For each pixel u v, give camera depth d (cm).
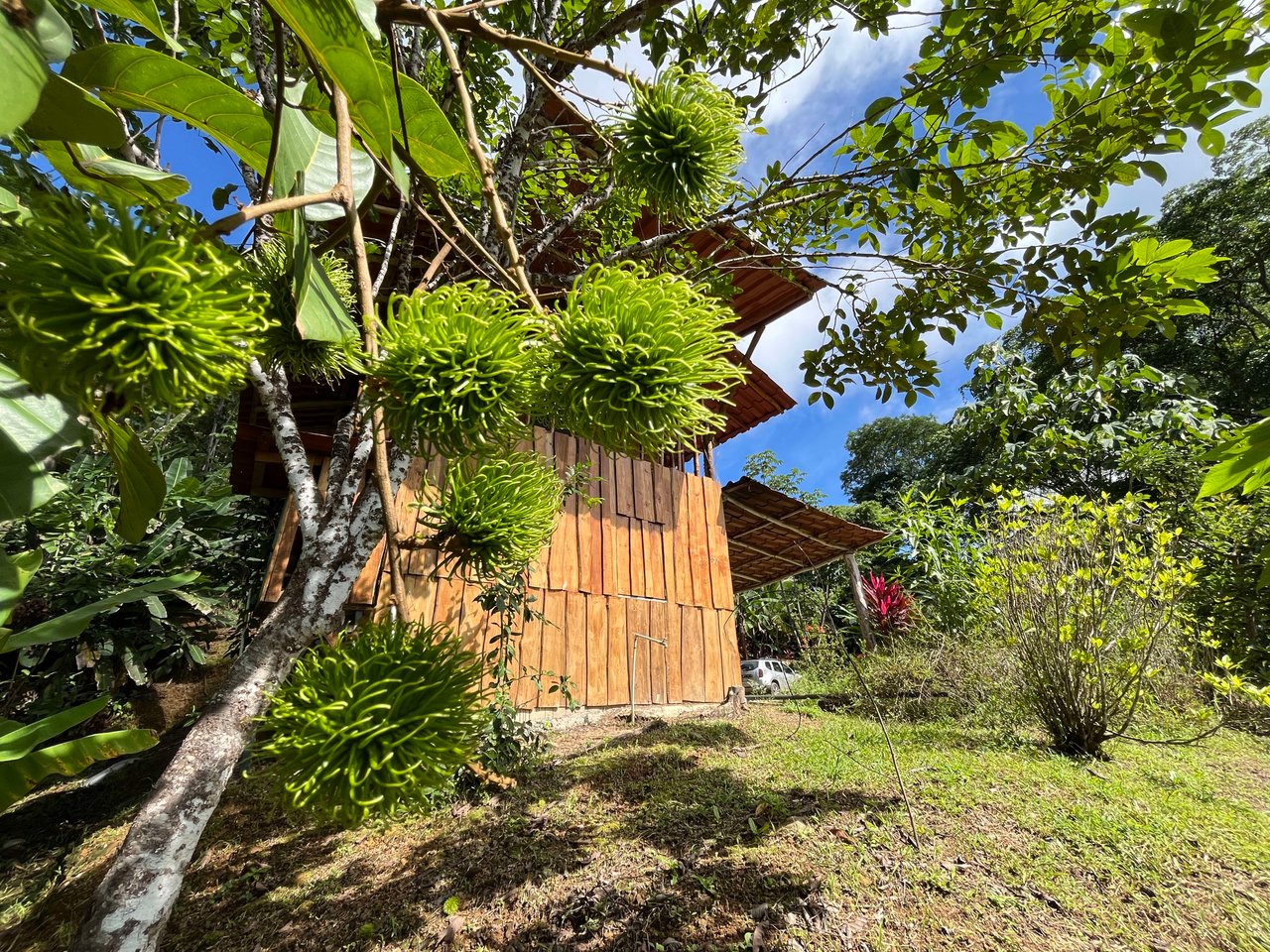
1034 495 707
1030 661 618
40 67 73
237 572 974
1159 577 582
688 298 120
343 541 195
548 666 704
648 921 315
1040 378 1772
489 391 104
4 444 103
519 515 134
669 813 431
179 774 138
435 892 357
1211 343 1958
